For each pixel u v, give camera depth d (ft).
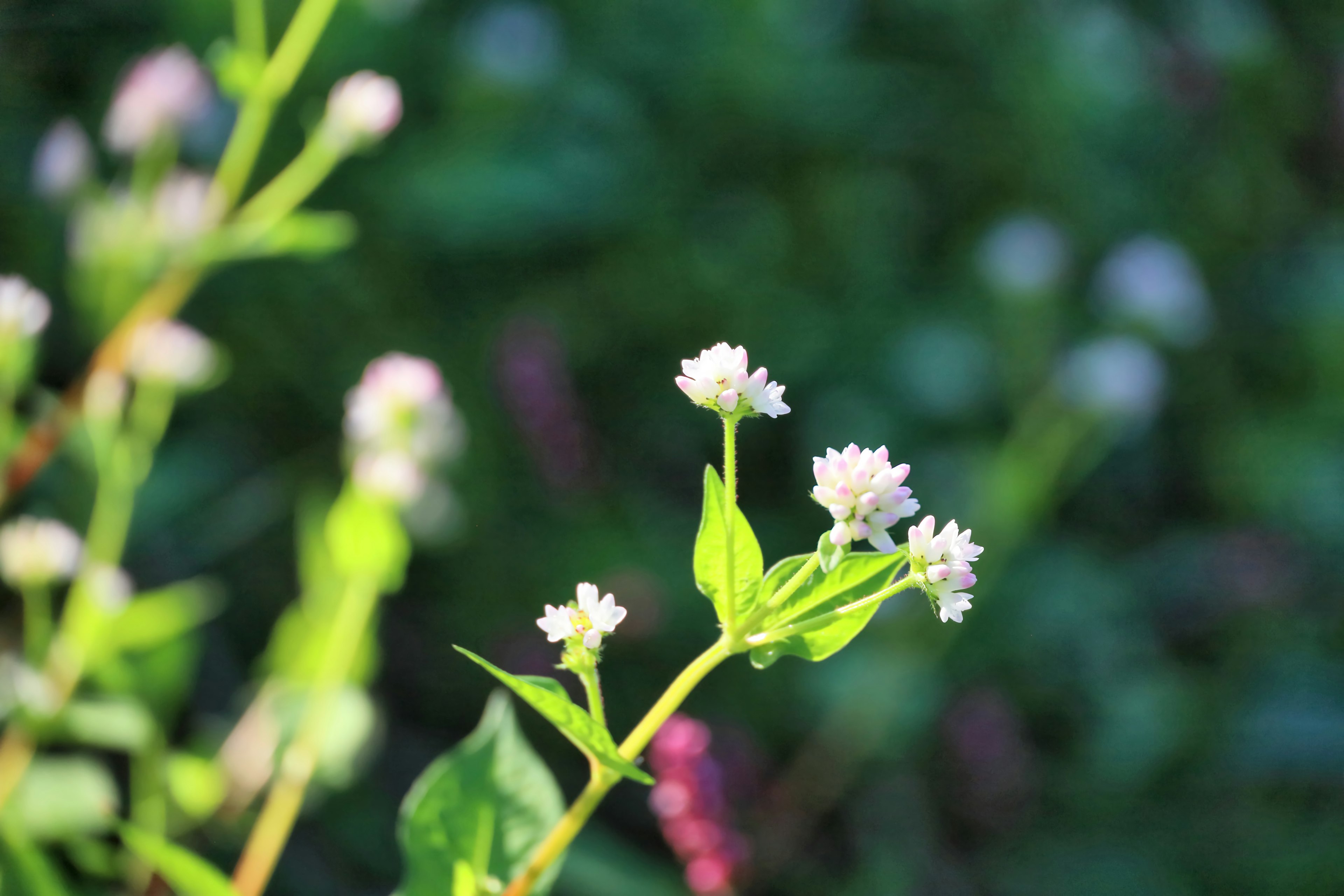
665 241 2.61
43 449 1.61
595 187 2.53
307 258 2.39
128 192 1.88
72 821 1.50
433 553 2.33
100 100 2.36
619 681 2.31
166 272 1.69
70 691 1.52
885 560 1.15
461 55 2.52
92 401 1.61
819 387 2.64
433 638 2.32
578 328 2.57
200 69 2.09
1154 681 2.55
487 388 2.45
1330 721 2.53
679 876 2.08
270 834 1.48
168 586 2.15
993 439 2.66
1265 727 2.53
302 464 2.39
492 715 1.23
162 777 1.59
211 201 1.64
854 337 2.68
